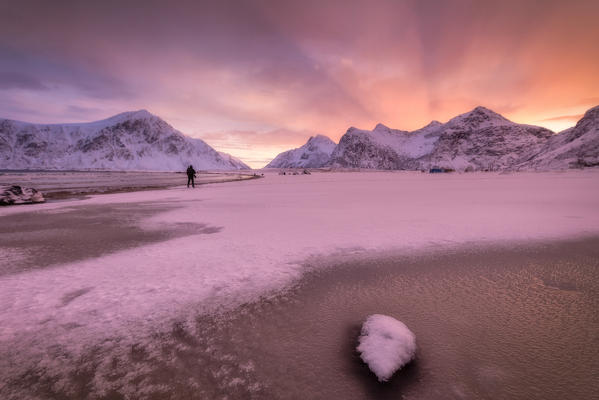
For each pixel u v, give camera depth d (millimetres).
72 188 29984
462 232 7730
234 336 3164
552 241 6727
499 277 4727
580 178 40250
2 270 5285
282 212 11898
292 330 3275
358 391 2338
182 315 3631
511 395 2262
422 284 4516
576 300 3883
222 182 42312
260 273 5031
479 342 2977
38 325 3404
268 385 2412
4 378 2537
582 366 2578
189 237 7746
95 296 4172
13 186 16188
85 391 2369
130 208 13703
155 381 2477
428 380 2447
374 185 32000
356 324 3391
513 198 15664
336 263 5512
